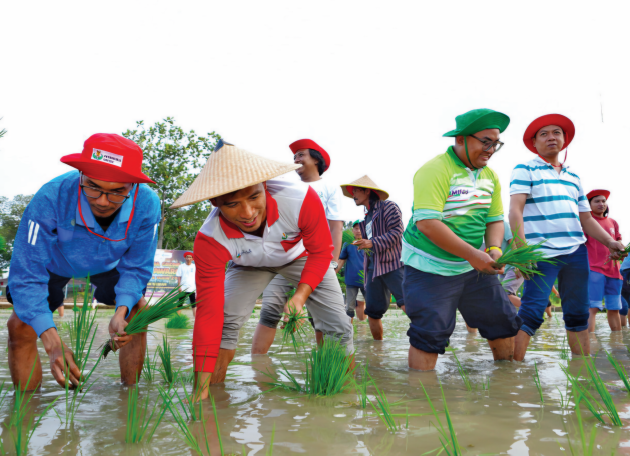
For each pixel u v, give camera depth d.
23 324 2.43
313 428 1.80
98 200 2.20
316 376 2.44
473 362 3.52
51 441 1.68
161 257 19.78
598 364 3.34
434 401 2.24
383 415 1.96
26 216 2.31
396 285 4.84
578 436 1.69
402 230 4.90
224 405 2.18
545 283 3.59
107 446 1.62
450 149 3.34
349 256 6.73
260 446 1.61
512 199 3.90
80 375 2.24
